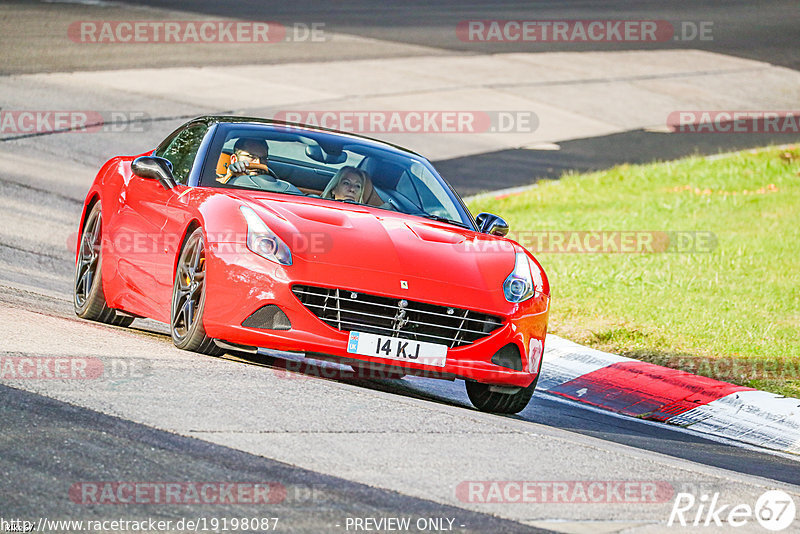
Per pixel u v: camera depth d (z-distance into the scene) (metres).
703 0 145.38
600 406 28.97
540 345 23.78
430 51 106.06
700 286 42.12
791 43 122.00
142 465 15.30
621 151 77.75
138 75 83.62
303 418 18.58
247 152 25.95
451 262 23.36
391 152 28.02
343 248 22.44
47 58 85.88
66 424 16.61
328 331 21.69
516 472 17.47
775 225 55.00
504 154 73.88
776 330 36.38
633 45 116.12
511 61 104.44
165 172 25.62
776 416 27.73
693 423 27.77
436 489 15.95
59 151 60.12
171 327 23.94
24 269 35.66
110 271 27.27
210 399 18.88
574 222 55.19
